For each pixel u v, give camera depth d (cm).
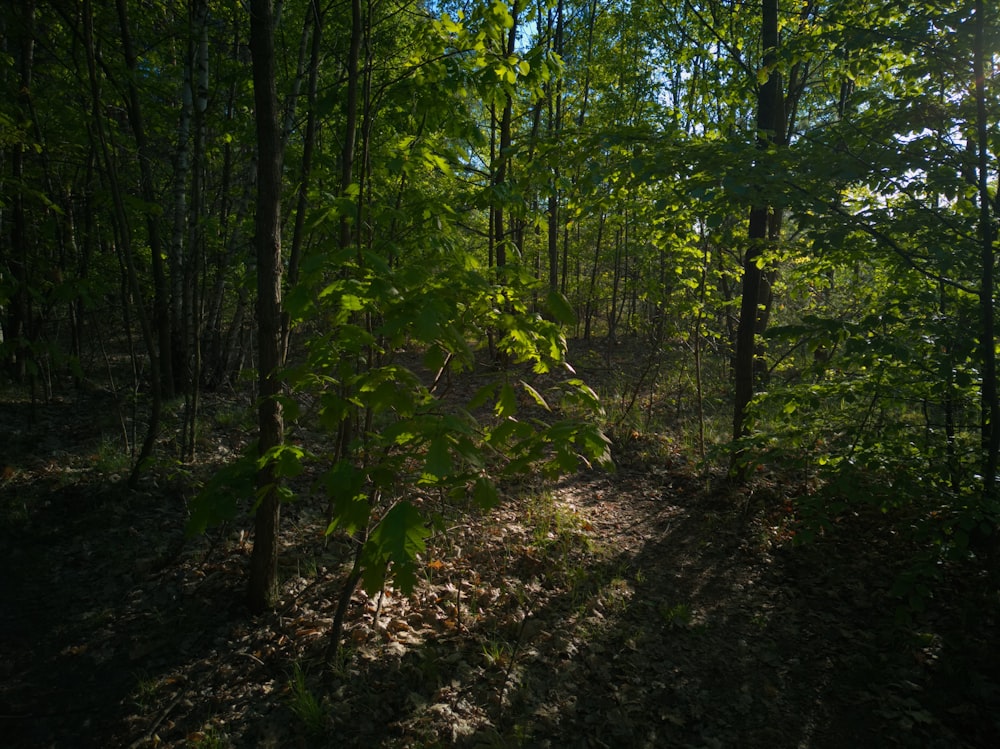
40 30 585
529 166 438
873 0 435
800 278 540
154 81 607
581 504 593
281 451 224
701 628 408
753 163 361
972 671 350
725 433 779
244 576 402
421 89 375
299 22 696
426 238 290
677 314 799
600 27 1187
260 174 325
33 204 605
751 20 808
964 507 343
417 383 214
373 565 196
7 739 273
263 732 285
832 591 448
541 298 271
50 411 664
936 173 358
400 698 313
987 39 355
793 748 309
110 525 452
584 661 364
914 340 400
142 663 326
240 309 830
